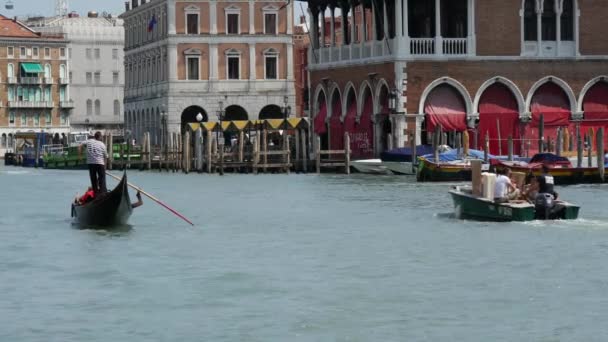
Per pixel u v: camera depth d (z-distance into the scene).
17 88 168.50
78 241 46.00
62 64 171.88
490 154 79.69
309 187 72.75
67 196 72.06
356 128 90.56
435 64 84.44
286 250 43.19
